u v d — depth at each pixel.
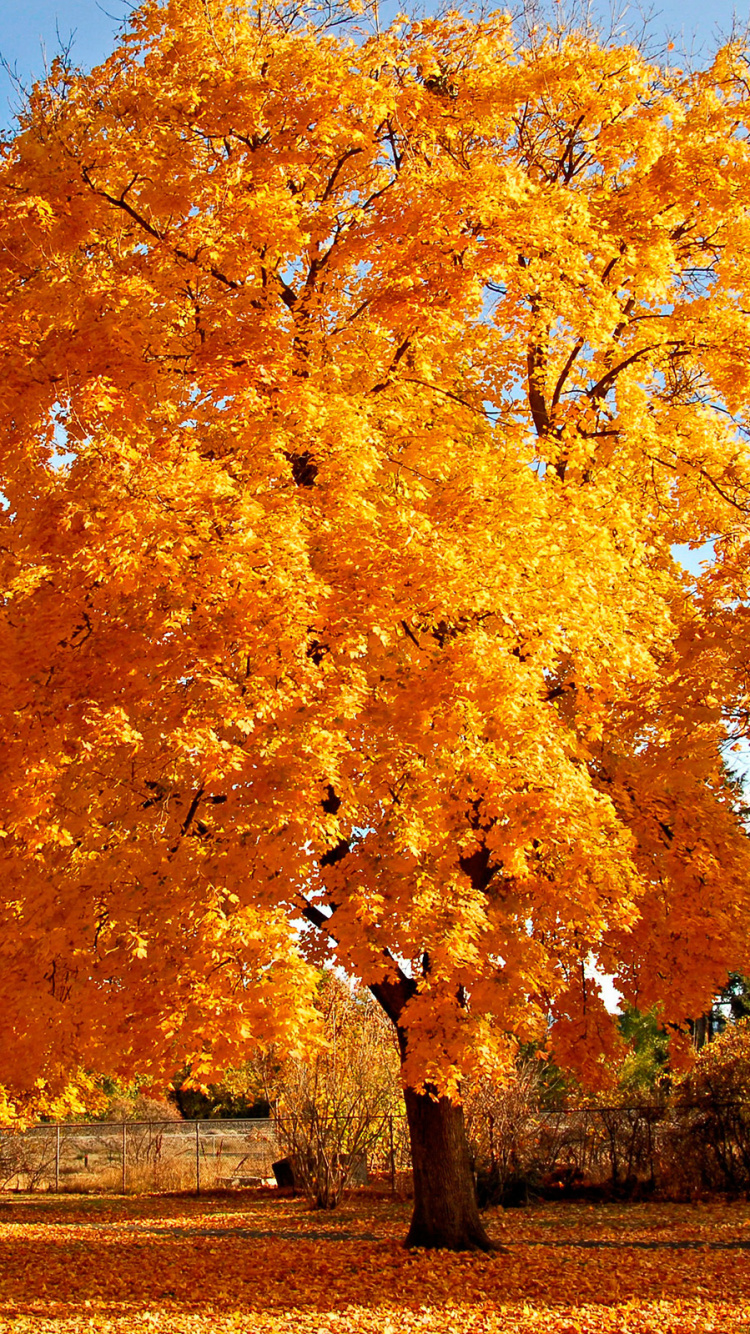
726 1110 19.34
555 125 11.98
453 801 8.02
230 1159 27.95
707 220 11.47
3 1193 25.55
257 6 10.48
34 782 7.06
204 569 7.04
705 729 10.50
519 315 9.81
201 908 7.18
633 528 10.09
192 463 7.71
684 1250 12.36
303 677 7.29
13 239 9.05
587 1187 20.19
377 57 9.73
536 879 8.74
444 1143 11.80
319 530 7.84
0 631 7.32
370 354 10.14
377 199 10.03
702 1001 10.76
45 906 7.84
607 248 9.93
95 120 9.74
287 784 7.04
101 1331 8.60
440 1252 11.36
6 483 8.79
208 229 9.00
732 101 11.97
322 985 20.98
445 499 8.72
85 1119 34.31
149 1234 16.70
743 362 10.89
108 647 7.24
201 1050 6.95
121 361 8.12
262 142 9.87
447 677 7.67
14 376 7.79
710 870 10.41
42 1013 7.56
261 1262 12.62
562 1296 9.41
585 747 9.84
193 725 7.05
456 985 8.34
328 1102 20.47
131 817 8.38
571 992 11.74
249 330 8.53
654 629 9.85
